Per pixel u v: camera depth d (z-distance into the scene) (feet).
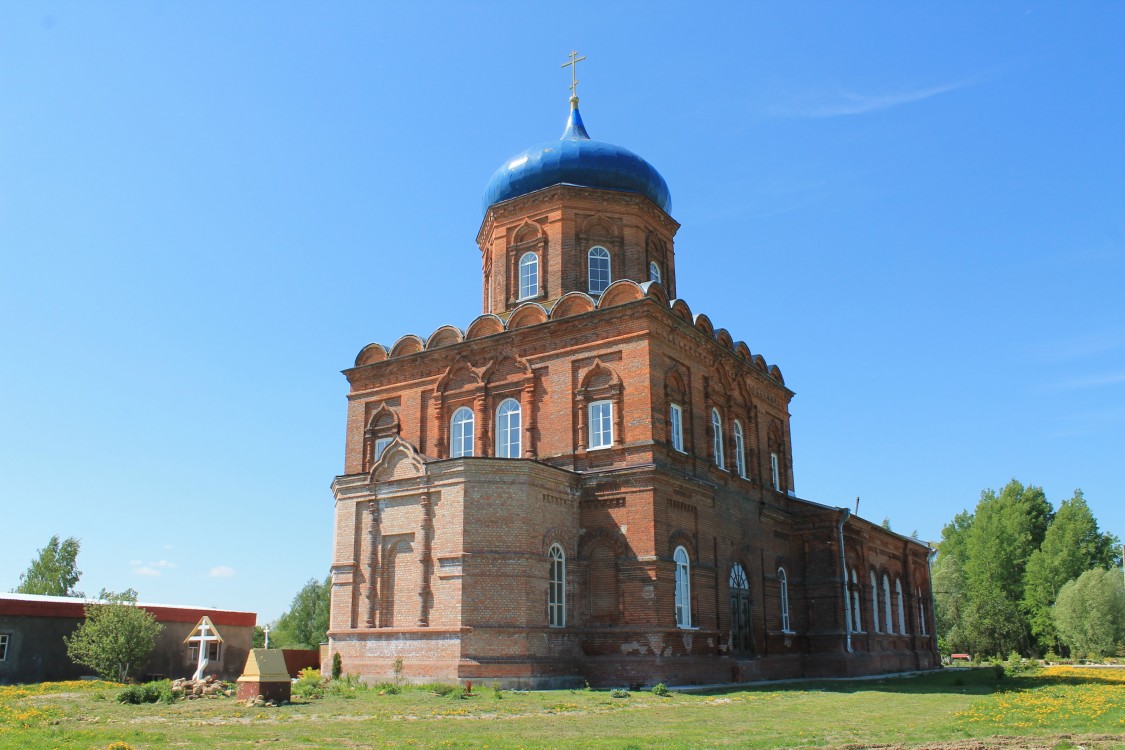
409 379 124.67
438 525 96.78
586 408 108.58
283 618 265.34
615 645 98.94
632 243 129.39
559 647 97.40
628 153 133.08
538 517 98.07
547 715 68.23
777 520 130.82
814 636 128.88
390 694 83.76
